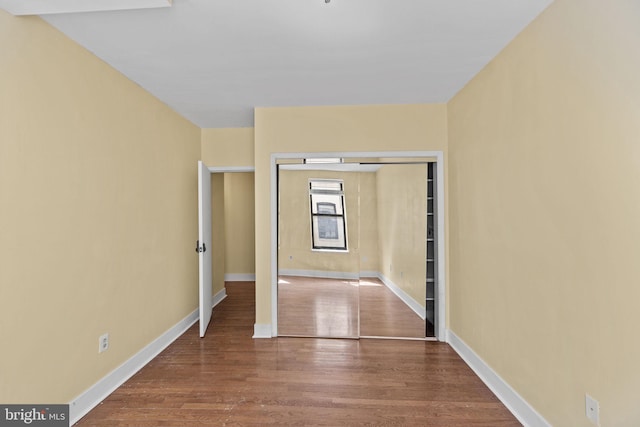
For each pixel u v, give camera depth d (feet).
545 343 5.91
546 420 5.90
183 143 11.77
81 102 6.88
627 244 4.25
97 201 7.32
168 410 6.85
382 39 6.82
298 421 6.50
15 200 5.41
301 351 9.86
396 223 11.62
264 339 10.85
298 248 11.25
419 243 11.22
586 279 4.94
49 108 6.08
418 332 11.10
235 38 6.73
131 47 7.00
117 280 8.00
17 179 5.44
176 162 11.21
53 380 6.11
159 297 10.03
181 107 10.82
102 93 7.53
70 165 6.56
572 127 5.16
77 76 6.77
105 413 6.75
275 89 9.46
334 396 7.39
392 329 11.25
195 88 9.30
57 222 6.23
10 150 5.33
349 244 11.18
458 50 7.29
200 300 11.03
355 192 11.16
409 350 9.98
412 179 11.32
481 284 8.38
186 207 11.98
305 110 10.94
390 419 6.57
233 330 11.73
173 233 10.98
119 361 8.04
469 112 9.01
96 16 5.88
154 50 7.16
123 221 8.26
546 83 5.77
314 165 11.18
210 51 7.25
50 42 6.12
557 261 5.56
